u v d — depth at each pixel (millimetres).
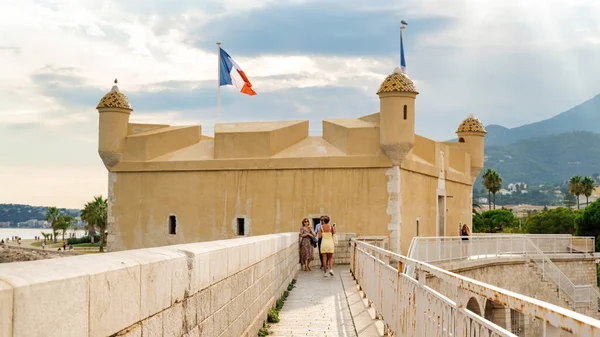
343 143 34250
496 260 35062
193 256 6824
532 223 85125
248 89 39531
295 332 12586
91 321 4270
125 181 37250
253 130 35438
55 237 128125
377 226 32781
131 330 4988
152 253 6012
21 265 4035
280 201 34375
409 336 9250
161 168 36469
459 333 6125
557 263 45125
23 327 3461
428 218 37938
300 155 34594
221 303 8383
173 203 36250
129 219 36969
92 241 101938
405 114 32406
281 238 17359
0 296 3270
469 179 47562
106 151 36969
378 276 13766
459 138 49438
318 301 16875
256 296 11953
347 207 33344
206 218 35562
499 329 4922
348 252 29000
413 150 39562
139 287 5160
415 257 23969
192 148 37812
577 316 3477
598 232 71812
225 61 39656
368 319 13883
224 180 35438
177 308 6273
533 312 3992
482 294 5117
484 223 93250
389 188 32750
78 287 4078
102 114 37281
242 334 10117
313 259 27797
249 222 34781
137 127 37969
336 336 12188
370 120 35281
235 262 9531
